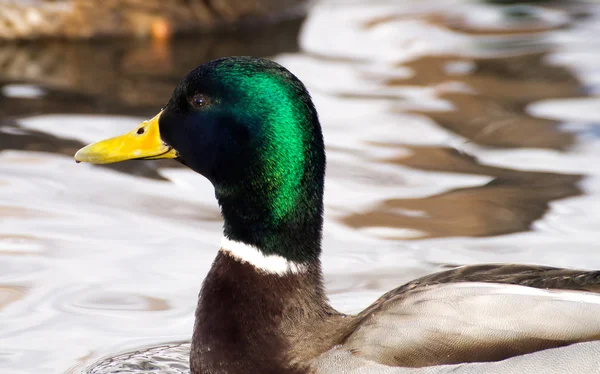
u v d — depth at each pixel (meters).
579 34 18.23
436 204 12.13
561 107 14.90
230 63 8.42
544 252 10.98
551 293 7.60
